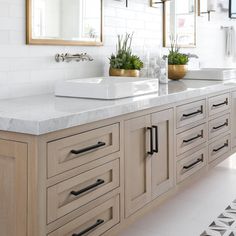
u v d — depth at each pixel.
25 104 2.35
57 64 3.03
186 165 3.23
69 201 2.03
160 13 4.21
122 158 2.42
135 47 3.84
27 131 1.81
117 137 2.35
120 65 3.28
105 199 2.29
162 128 2.86
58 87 2.73
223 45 5.73
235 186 3.87
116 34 3.59
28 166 1.85
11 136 1.88
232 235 2.89
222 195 3.65
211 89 3.49
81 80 3.00
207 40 5.24
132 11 3.77
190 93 3.12
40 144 1.82
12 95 2.69
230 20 5.93
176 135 3.04
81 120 2.03
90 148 2.11
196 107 3.31
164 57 3.80
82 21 3.18
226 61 5.86
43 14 2.84
